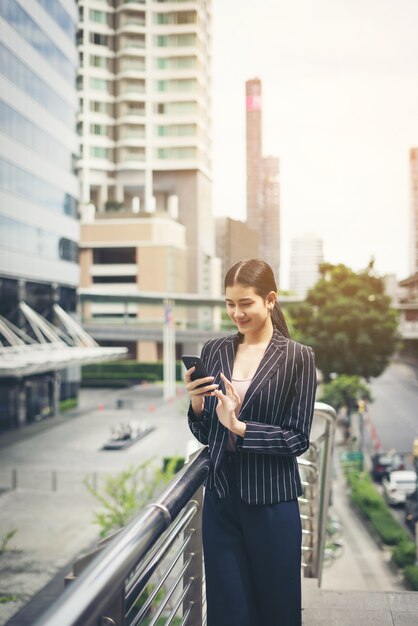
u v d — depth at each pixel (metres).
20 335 36.00
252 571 2.00
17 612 12.91
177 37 75.00
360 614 2.94
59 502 22.11
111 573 1.06
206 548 2.03
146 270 72.25
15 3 35.69
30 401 40.81
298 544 2.01
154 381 68.81
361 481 25.78
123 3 74.38
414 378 38.28
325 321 36.41
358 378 33.28
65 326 42.56
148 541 1.26
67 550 17.06
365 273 37.97
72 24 45.31
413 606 3.09
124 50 75.06
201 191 76.75
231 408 1.87
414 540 19.50
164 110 75.12
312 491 3.86
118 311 70.62
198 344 68.56
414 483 23.84
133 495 15.48
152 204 79.75
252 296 1.98
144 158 75.19
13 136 35.31
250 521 1.96
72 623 0.88
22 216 36.56
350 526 22.45
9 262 35.03
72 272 44.41
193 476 1.74
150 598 1.60
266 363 1.97
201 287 77.56
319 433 3.83
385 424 29.89
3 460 29.69
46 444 33.97
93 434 37.19
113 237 73.25
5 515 20.50
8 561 16.08
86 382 68.19
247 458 1.97
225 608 1.97
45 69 40.03
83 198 76.19
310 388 1.98
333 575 17.55
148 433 38.12
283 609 1.98
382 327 36.16
